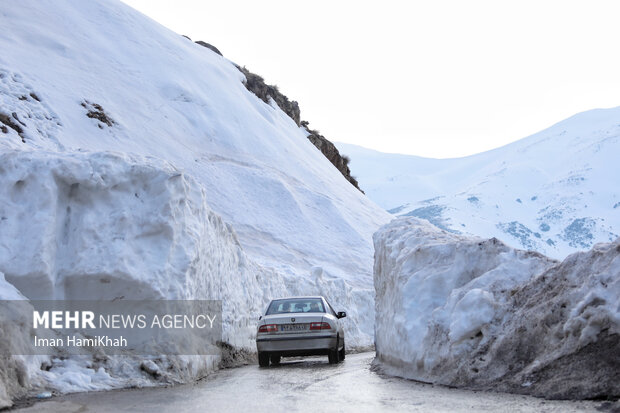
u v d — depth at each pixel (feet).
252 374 38.93
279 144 205.16
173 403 25.09
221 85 212.84
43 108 137.18
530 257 32.09
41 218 33.04
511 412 20.76
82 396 26.48
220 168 171.63
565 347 24.50
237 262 60.70
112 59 187.11
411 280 35.73
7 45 160.45
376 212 211.00
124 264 34.60
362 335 92.63
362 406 23.65
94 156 36.19
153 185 37.68
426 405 23.21
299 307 48.49
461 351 28.96
